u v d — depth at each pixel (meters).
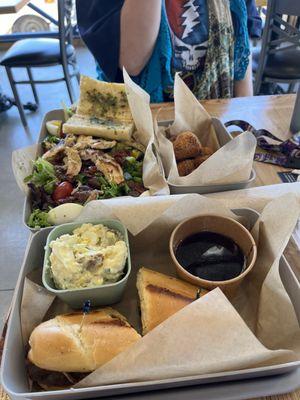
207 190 0.63
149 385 0.35
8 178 1.80
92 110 0.84
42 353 0.38
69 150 0.72
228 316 0.37
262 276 0.48
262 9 2.49
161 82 1.11
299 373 0.39
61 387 0.39
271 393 0.38
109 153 0.77
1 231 1.50
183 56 1.12
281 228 0.47
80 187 0.66
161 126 0.82
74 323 0.41
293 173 0.74
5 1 1.83
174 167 0.63
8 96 2.57
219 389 0.38
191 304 0.38
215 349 0.36
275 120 0.93
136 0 0.94
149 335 0.36
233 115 0.95
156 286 0.45
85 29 1.05
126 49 1.03
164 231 0.55
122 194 0.67
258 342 0.36
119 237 0.51
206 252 0.52
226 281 0.45
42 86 2.72
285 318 0.42
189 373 0.36
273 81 1.71
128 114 0.82
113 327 0.41
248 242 0.50
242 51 1.22
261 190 0.61
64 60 2.06
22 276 0.46
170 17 1.12
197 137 0.77
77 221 0.53
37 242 0.52
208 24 1.11
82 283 0.45
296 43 1.52
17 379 0.37
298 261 0.54
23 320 0.43
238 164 0.61
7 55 2.04
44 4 3.38
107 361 0.38
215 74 1.16
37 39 2.20
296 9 1.40
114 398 0.37
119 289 0.46
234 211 0.55
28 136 2.17
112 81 1.10
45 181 0.68
